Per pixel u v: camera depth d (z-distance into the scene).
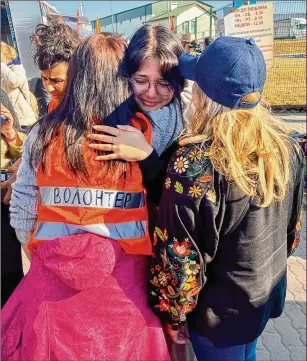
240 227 1.16
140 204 1.28
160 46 1.30
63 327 1.22
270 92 8.62
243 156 1.09
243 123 1.11
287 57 10.25
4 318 1.33
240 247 1.18
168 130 1.38
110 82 1.24
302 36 8.92
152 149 1.27
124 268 1.26
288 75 9.49
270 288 1.30
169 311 1.26
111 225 1.23
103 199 1.22
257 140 1.11
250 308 1.26
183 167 1.13
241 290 1.23
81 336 1.22
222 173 1.09
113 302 1.24
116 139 1.22
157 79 1.33
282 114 7.73
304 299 2.93
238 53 1.08
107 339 1.23
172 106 1.41
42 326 1.22
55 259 1.23
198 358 1.45
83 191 1.21
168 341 1.40
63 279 1.22
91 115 1.22
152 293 1.29
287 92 8.62
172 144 1.33
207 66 1.12
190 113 1.27
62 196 1.22
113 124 1.25
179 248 1.17
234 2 4.59
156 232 1.22
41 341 1.21
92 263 1.21
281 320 2.75
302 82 9.00
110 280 1.24
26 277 1.35
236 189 1.10
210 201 1.10
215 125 1.12
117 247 1.24
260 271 1.23
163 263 1.21
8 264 1.89
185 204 1.12
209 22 5.58
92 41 1.27
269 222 1.22
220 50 1.11
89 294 1.24
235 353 1.40
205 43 4.22
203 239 1.16
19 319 1.30
